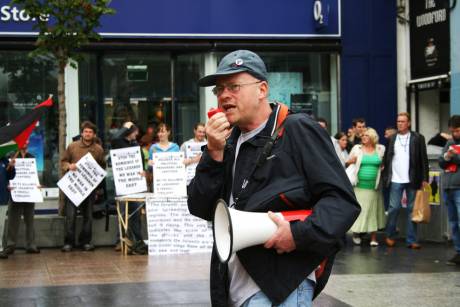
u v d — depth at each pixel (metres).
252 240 2.94
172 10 14.71
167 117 14.97
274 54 15.30
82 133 11.42
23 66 14.16
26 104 14.20
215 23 14.88
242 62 3.13
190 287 7.93
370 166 11.59
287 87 15.41
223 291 3.21
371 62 15.62
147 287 7.96
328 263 3.19
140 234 11.17
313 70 15.50
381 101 15.70
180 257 10.54
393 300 7.23
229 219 2.94
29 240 11.06
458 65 13.69
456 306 6.94
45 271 9.22
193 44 14.80
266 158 3.12
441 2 14.21
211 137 3.13
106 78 14.68
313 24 15.30
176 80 15.00
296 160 3.09
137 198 10.94
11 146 8.12
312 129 3.11
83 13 11.38
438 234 12.16
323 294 7.51
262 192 3.10
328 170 3.03
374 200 11.69
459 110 13.70
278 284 3.04
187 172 11.65
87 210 11.38
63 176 11.18
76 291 7.75
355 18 15.52
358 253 10.81
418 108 15.58
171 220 10.97
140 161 11.30
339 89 15.50
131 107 14.81
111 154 11.27
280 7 15.14
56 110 14.28
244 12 15.00
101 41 14.41
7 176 10.75
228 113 3.18
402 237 12.80
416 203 11.20
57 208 14.08
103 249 11.52
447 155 9.84
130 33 14.54
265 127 3.17
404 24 15.50
